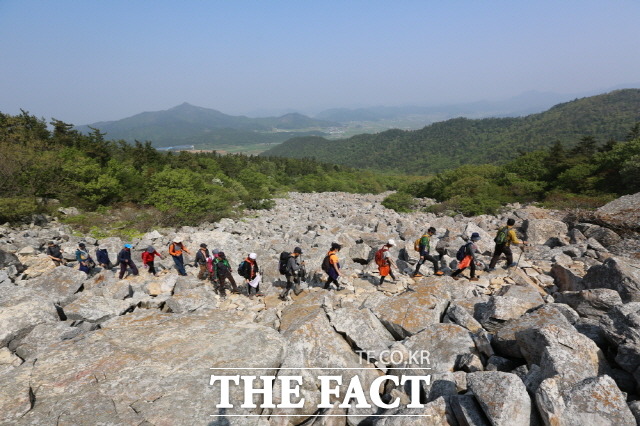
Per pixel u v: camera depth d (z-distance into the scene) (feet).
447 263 40.96
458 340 20.38
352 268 41.93
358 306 28.60
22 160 85.97
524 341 17.66
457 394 16.52
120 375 16.03
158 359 17.42
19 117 142.00
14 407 13.74
